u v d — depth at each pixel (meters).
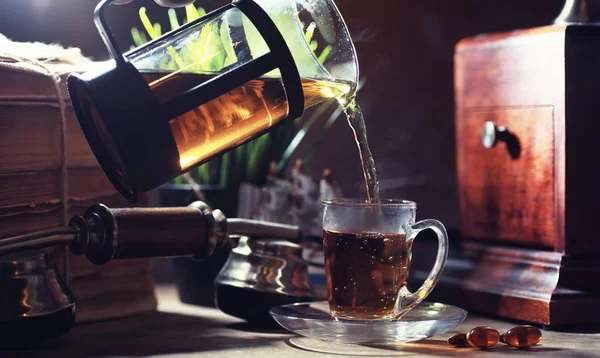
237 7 0.85
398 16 1.36
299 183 1.15
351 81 0.90
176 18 1.19
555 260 1.00
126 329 0.98
